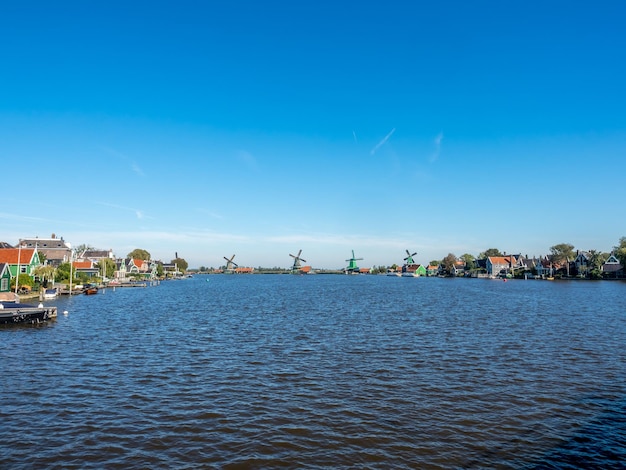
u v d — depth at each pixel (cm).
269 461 1567
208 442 1717
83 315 5666
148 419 1944
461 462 1568
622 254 15800
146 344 3616
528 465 1547
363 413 2023
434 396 2255
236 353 3262
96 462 1548
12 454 1600
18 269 8088
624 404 2142
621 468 1527
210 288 13425
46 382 2497
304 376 2631
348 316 5553
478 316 5491
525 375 2644
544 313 5788
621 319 5125
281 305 7194
